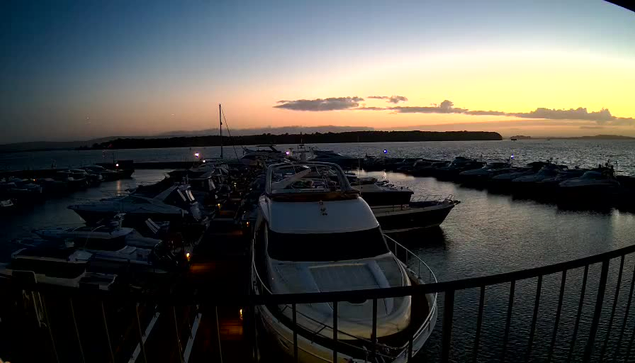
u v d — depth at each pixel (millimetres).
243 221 18359
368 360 5816
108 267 12672
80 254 11781
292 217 8484
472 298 14703
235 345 8141
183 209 23219
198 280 12734
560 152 164750
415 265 19844
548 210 33469
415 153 160625
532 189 43500
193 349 7988
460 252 21656
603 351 3395
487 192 44531
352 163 68000
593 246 22781
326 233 8102
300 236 8016
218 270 13734
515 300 14531
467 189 47156
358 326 6078
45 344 3873
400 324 6254
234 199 29938
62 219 30984
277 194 9602
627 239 24141
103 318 2555
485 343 12023
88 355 7293
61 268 10891
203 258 15211
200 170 41156
